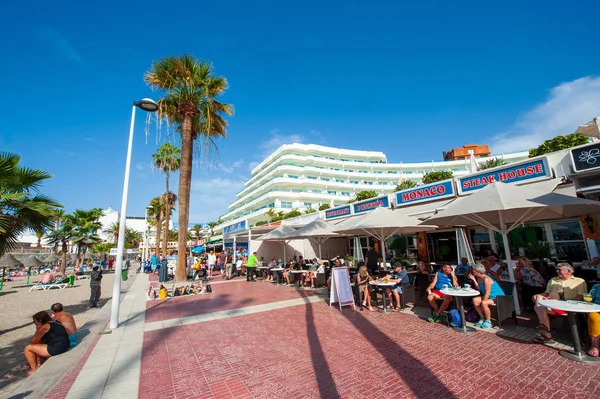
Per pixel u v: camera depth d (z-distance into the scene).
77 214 34.22
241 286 14.02
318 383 3.82
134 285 17.92
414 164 76.75
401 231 11.05
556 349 4.54
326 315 7.39
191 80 15.92
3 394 4.53
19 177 7.70
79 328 7.58
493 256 8.69
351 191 66.31
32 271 38.03
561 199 5.73
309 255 22.02
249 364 4.55
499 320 5.55
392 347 4.95
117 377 4.25
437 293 6.50
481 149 82.12
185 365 4.62
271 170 70.62
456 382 3.67
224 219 85.12
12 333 8.19
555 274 7.95
